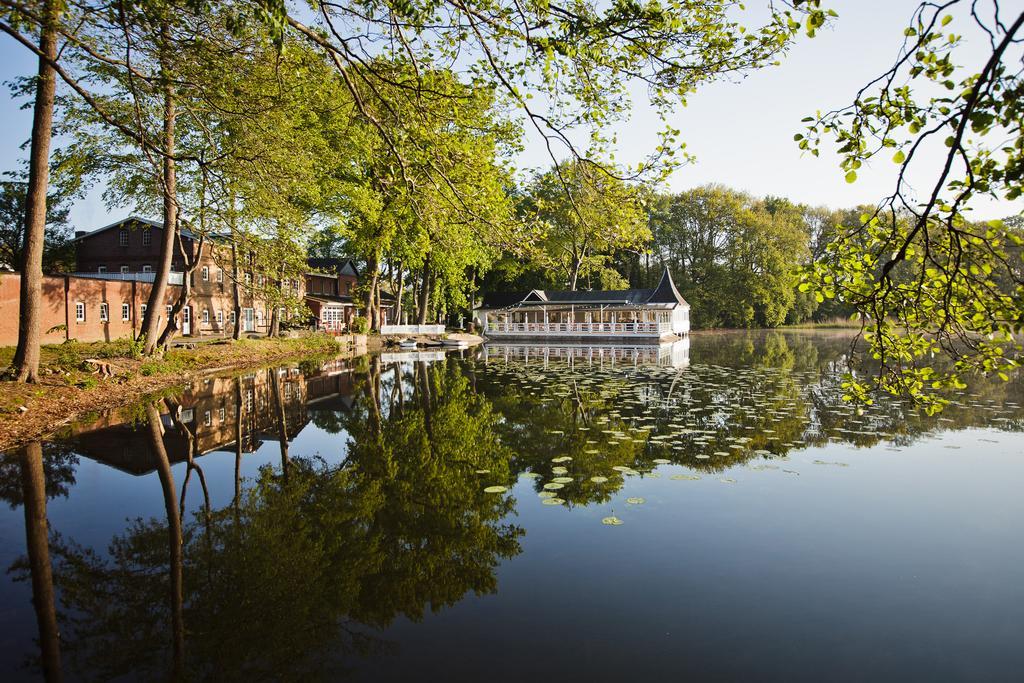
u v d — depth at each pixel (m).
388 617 4.44
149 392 15.80
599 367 23.27
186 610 4.58
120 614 4.50
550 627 4.25
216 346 24.78
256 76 9.03
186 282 20.84
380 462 8.96
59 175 17.34
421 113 6.71
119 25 8.02
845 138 3.59
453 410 13.33
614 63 5.67
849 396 4.50
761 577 4.98
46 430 11.05
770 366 22.94
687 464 8.34
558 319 50.78
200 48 8.08
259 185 13.66
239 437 10.78
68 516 6.62
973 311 3.78
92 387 14.05
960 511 6.43
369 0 6.18
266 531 6.19
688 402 13.66
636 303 47.53
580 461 8.59
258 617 4.46
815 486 7.33
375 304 43.28
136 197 18.97
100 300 26.64
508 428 11.15
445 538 5.93
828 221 77.44
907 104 3.40
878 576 4.97
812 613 4.39
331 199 28.77
